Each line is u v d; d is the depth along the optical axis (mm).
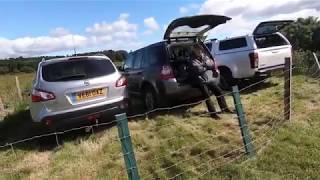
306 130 3443
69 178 2715
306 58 6746
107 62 3781
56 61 3592
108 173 2754
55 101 3434
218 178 2645
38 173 2881
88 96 3547
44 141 3666
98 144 3262
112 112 3658
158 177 2684
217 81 4234
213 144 3172
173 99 4160
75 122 3490
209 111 3932
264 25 5602
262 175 2666
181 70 4121
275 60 5492
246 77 5441
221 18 4148
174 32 4191
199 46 4383
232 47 5551
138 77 4547
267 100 4566
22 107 5312
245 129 2998
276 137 3273
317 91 4914
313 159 2863
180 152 3012
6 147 3564
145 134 3412
